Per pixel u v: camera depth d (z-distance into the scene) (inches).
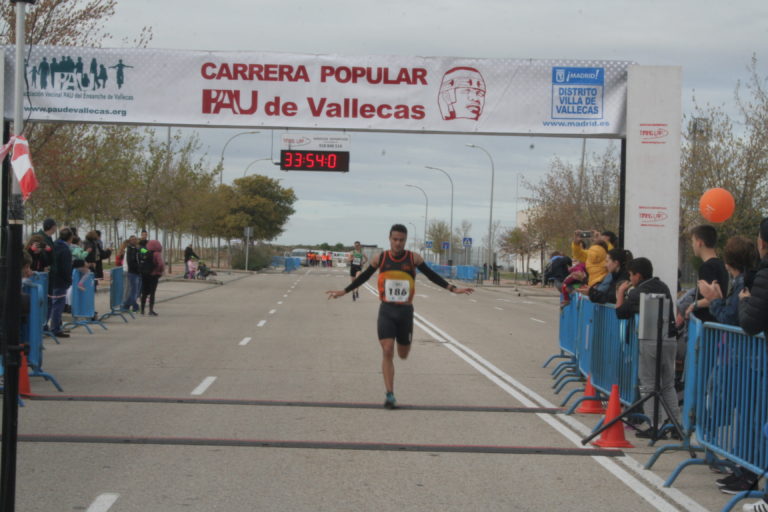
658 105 523.8
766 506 211.3
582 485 245.4
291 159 672.4
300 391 400.8
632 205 520.4
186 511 209.8
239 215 3142.2
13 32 722.8
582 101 545.0
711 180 958.4
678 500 231.8
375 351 579.5
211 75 552.4
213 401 363.9
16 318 180.5
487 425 331.0
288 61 551.8
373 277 2282.2
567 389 432.8
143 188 1453.0
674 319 325.1
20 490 225.5
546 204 1670.8
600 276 450.6
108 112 551.8
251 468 254.2
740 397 231.0
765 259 214.4
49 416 327.0
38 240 595.2
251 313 916.6
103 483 234.1
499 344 659.4
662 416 318.0
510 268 3732.8
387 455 276.4
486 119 550.6
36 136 777.6
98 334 655.8
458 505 221.1
